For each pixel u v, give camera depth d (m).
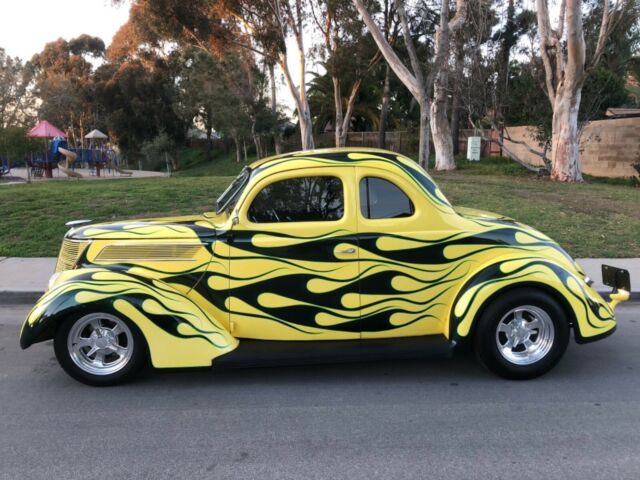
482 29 20.55
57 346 4.34
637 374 4.68
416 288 4.50
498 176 20.09
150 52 43.94
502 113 22.47
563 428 3.70
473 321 4.37
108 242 4.55
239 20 23.83
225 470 3.21
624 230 10.29
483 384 4.46
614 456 3.34
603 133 21.92
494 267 4.40
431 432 3.66
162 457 3.37
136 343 4.36
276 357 4.28
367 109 38.94
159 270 4.46
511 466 3.23
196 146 55.28
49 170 25.58
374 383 4.51
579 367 4.84
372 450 3.43
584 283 4.58
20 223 10.65
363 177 4.45
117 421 3.86
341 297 4.47
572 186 16.45
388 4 28.53
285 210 4.47
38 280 7.55
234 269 4.43
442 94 22.14
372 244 4.43
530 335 4.52
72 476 3.17
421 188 4.49
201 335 4.26
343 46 29.06
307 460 3.31
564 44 20.73
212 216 4.95
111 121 48.94
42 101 45.16
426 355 4.39
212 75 36.62
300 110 24.00
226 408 4.06
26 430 3.74
